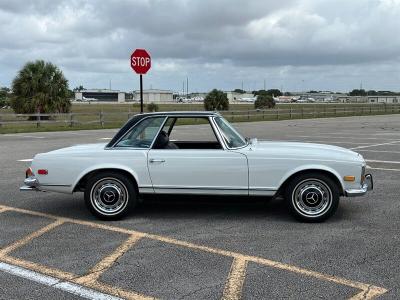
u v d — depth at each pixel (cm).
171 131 761
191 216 685
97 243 561
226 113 3978
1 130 2509
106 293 417
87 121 3047
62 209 736
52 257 513
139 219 670
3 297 409
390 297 406
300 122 3544
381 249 533
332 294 412
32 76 3123
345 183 630
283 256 511
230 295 411
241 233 598
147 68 1248
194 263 491
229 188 636
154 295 412
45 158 662
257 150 637
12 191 876
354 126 2969
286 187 645
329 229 613
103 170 656
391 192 853
